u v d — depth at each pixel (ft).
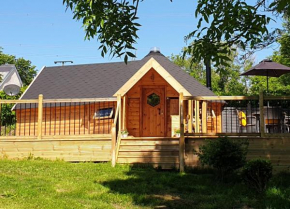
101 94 51.37
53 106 52.80
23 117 54.03
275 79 100.42
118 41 16.63
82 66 63.46
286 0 11.68
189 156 32.12
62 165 32.65
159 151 33.81
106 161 35.47
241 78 129.70
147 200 21.16
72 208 18.63
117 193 22.74
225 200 21.13
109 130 48.93
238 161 26.02
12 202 19.31
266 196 21.61
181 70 57.67
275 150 31.22
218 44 17.84
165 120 49.21
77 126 51.42
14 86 56.34
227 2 17.72
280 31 31.55
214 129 53.93
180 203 20.62
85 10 16.26
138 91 49.96
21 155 36.27
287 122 41.32
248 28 17.04
